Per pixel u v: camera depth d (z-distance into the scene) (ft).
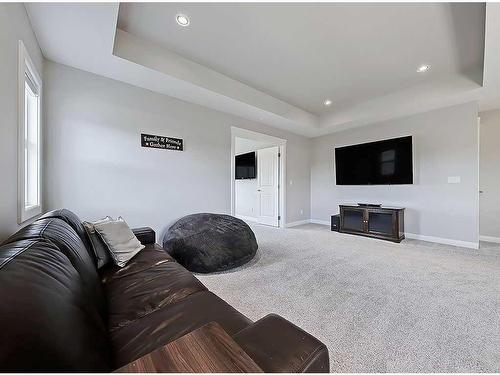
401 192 13.85
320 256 10.00
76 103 8.18
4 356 1.29
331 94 12.69
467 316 5.43
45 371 1.38
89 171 8.49
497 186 12.42
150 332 3.11
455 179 11.88
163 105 10.38
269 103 12.79
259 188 19.19
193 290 4.31
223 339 1.92
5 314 1.47
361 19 6.98
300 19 7.02
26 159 6.61
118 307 3.76
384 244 12.05
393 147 13.69
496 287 6.95
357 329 4.98
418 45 8.28
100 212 8.74
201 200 11.80
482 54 8.82
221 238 8.45
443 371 3.85
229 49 8.61
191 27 7.42
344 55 8.95
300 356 2.04
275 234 14.56
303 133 17.61
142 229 7.68
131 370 1.55
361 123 14.90
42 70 7.40
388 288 6.91
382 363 4.01
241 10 6.66
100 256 5.23
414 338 4.67
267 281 7.42
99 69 8.25
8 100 4.54
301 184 18.45
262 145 19.20
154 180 10.16
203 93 10.24
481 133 12.83
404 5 6.42
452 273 8.04
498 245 11.77
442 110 12.24
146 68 8.18
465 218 11.61
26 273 1.95
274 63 9.54
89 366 1.67
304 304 6.01
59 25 6.00
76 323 1.86
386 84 11.48
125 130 9.32
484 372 3.82
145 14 6.83
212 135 12.23
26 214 5.59
